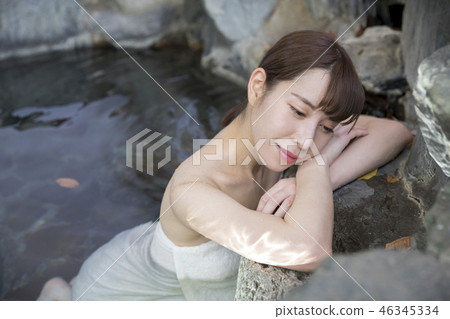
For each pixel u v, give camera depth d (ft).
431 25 4.26
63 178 4.54
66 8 7.80
